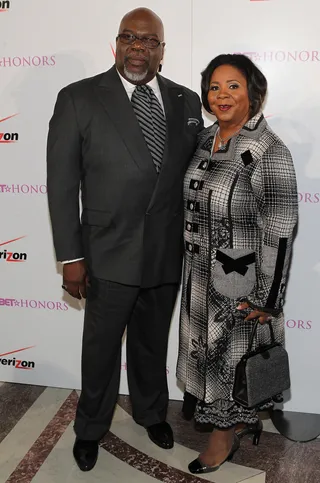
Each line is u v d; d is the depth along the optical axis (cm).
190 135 188
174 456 211
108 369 201
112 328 195
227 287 177
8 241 248
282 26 210
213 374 186
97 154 179
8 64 229
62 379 260
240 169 171
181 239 196
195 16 214
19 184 241
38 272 250
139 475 200
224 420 190
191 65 218
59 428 228
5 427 229
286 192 168
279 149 169
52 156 180
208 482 196
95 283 191
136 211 182
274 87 215
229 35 214
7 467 204
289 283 231
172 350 248
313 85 213
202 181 177
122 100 179
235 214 172
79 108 178
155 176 180
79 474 200
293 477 199
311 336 235
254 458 210
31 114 233
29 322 256
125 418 237
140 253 185
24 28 225
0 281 254
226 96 169
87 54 223
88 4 219
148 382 216
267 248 173
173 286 204
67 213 183
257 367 180
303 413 242
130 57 175
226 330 182
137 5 216
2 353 262
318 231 224
